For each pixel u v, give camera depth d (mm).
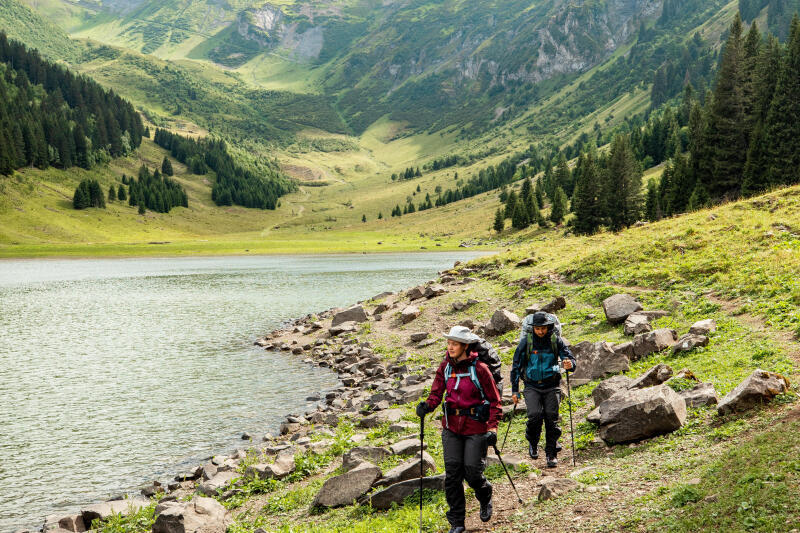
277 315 45594
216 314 46688
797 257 20250
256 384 24500
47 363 29297
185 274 92000
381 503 9539
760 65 74688
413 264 102125
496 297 29984
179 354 31250
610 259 28547
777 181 63500
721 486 6805
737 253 23297
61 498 13867
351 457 11930
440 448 12430
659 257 26578
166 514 10008
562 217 149500
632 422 9922
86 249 162875
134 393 23344
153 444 17406
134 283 77000
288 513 10602
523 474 9617
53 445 17484
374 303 40062
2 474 15328
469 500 8867
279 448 15562
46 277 89250
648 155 181000
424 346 26234
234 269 101938
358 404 19828
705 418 9930
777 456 7055
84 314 47812
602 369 15148
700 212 34781
